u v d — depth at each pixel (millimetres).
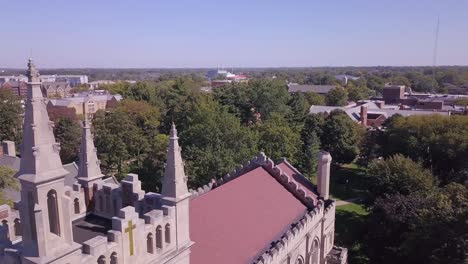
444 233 43688
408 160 66125
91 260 15961
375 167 65875
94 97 169000
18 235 19391
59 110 129125
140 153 95625
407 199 54594
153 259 19328
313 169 87938
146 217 19141
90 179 23000
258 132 84312
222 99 121625
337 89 198750
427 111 138875
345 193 87688
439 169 86062
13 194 50875
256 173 42438
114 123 90562
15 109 108812
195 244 28312
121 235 17312
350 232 64688
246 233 32969
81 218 22641
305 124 108562
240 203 35969
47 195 14305
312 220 41094
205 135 72938
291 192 43656
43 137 14062
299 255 38969
